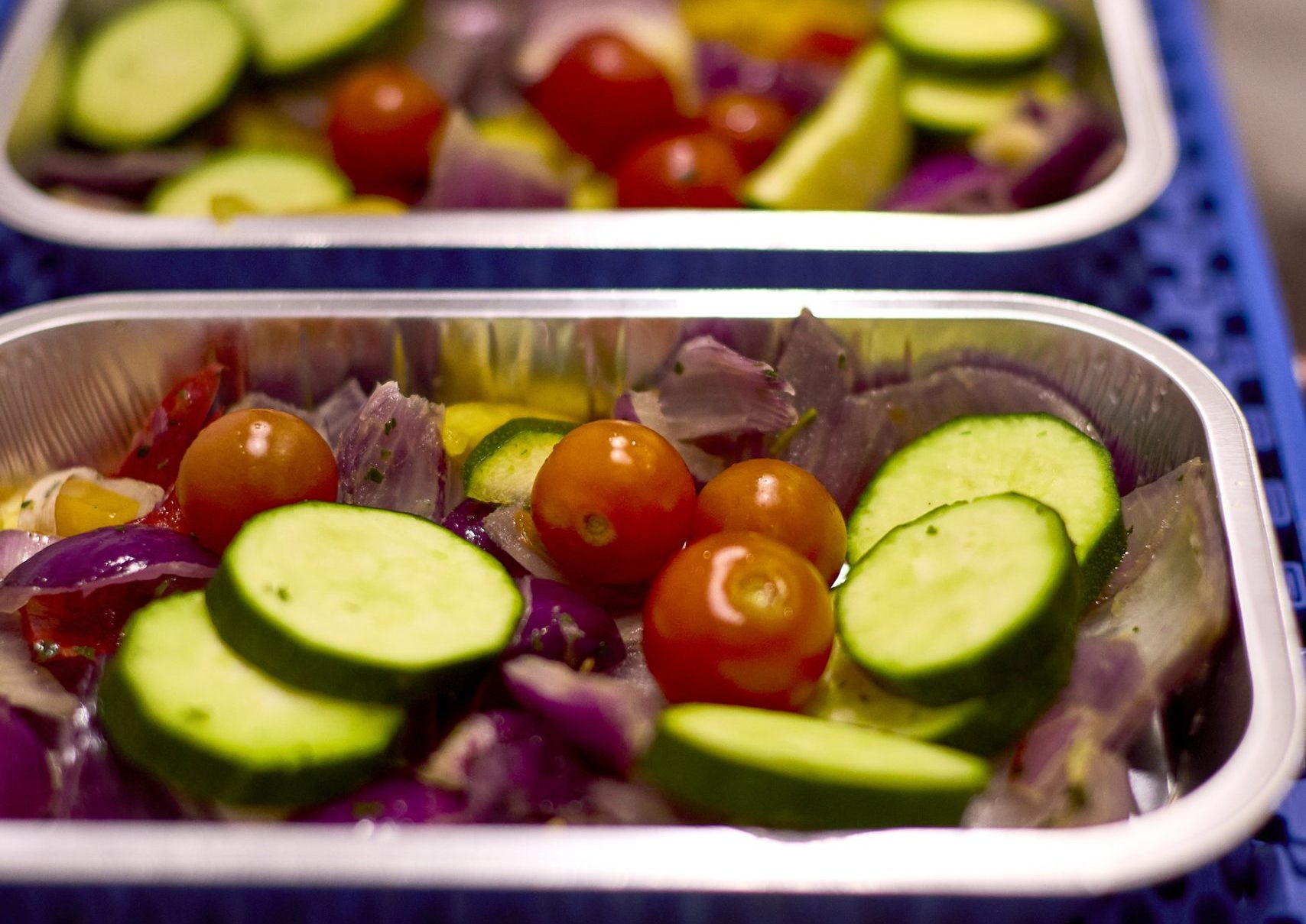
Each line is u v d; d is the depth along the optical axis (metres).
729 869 0.27
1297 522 0.36
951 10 0.47
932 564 0.31
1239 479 0.32
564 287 0.40
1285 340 0.40
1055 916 0.28
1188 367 0.35
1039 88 0.46
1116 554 0.33
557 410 0.37
